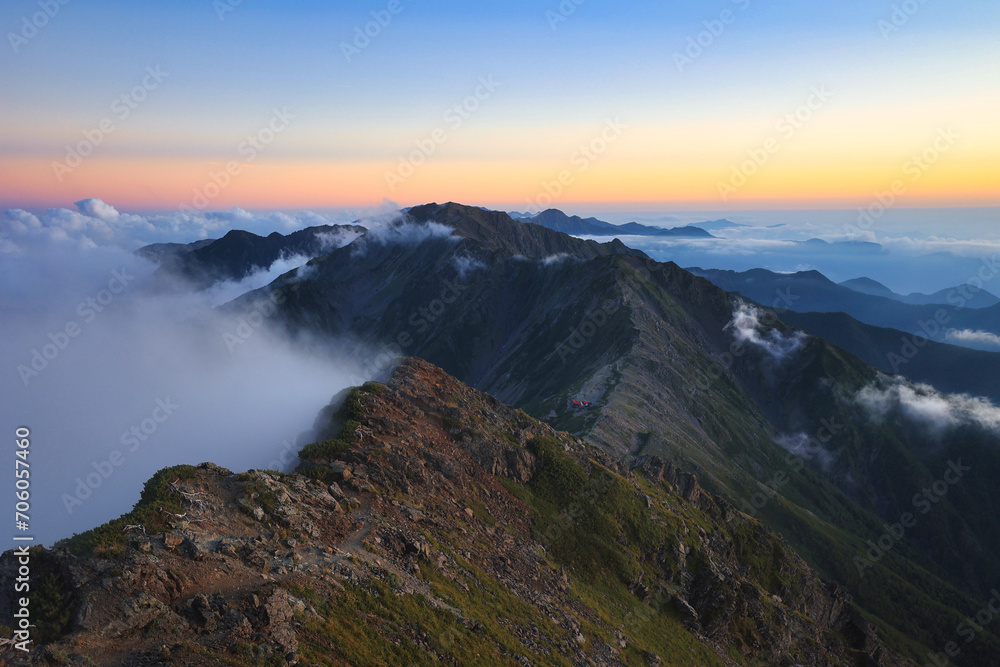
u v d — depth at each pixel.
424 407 74.88
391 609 36.47
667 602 70.12
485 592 47.41
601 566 66.81
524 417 85.31
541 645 44.03
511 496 68.50
